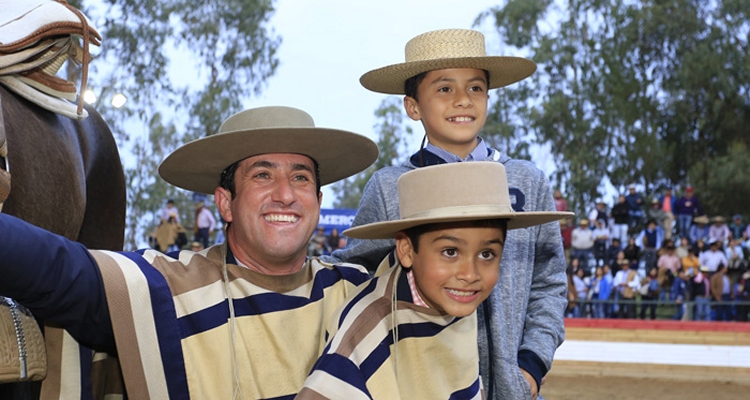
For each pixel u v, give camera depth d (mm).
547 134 27594
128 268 2031
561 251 2896
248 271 2215
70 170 2711
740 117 25797
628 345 11414
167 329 2049
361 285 2287
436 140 2838
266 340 2189
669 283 14156
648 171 26594
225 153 2285
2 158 2166
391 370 2070
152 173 27641
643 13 26594
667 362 11195
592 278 14383
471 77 2791
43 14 2406
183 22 28562
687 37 26344
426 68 2783
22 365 2012
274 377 2186
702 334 11211
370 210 2830
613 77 26891
